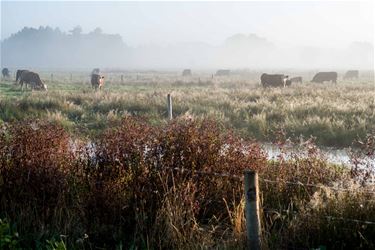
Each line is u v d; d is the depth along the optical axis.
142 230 6.38
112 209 6.68
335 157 13.41
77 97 27.80
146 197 6.79
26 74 41.56
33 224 6.54
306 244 6.07
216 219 6.66
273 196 7.25
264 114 19.47
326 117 18.84
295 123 17.80
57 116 19.61
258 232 5.63
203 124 8.12
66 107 23.12
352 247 5.96
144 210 6.71
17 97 29.77
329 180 7.49
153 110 22.53
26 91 38.94
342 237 6.05
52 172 7.05
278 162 8.15
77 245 6.12
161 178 6.72
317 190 7.14
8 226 5.92
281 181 7.01
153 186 6.90
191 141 7.27
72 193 6.99
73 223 6.52
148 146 7.27
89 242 6.18
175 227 6.07
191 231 6.14
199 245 5.98
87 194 6.89
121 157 7.11
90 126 18.95
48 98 25.02
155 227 6.28
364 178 6.91
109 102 24.50
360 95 28.17
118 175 7.00
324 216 6.21
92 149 7.71
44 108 23.19
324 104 21.80
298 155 9.01
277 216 6.54
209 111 21.41
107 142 7.39
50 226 6.60
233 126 18.36
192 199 6.61
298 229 6.20
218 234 6.55
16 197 6.97
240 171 7.21
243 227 6.20
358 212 6.13
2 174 7.15
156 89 42.31
